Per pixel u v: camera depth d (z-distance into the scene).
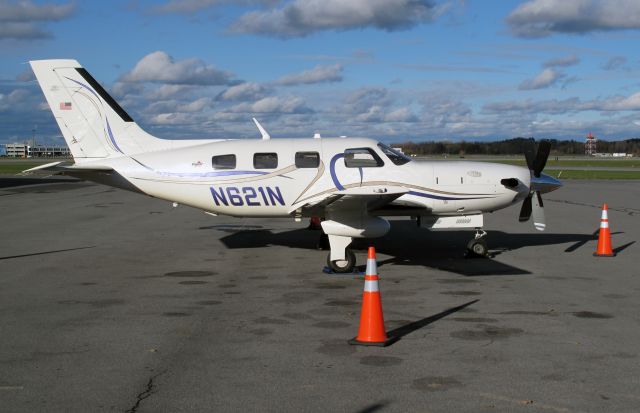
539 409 4.32
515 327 6.53
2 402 4.47
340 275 9.79
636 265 10.51
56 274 9.77
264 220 18.47
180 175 11.65
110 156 12.16
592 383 4.83
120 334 6.29
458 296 8.11
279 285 8.95
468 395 4.59
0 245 13.09
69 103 12.15
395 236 14.68
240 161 11.55
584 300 7.85
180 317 7.02
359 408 4.35
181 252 12.17
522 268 10.27
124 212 20.88
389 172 11.41
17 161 101.25
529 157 12.00
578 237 14.26
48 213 20.45
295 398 4.54
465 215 11.73
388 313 7.17
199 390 4.71
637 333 6.29
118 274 9.78
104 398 4.54
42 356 5.56
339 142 11.65
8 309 7.41
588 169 63.19
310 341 6.03
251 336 6.21
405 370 5.15
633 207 22.08
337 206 9.90
